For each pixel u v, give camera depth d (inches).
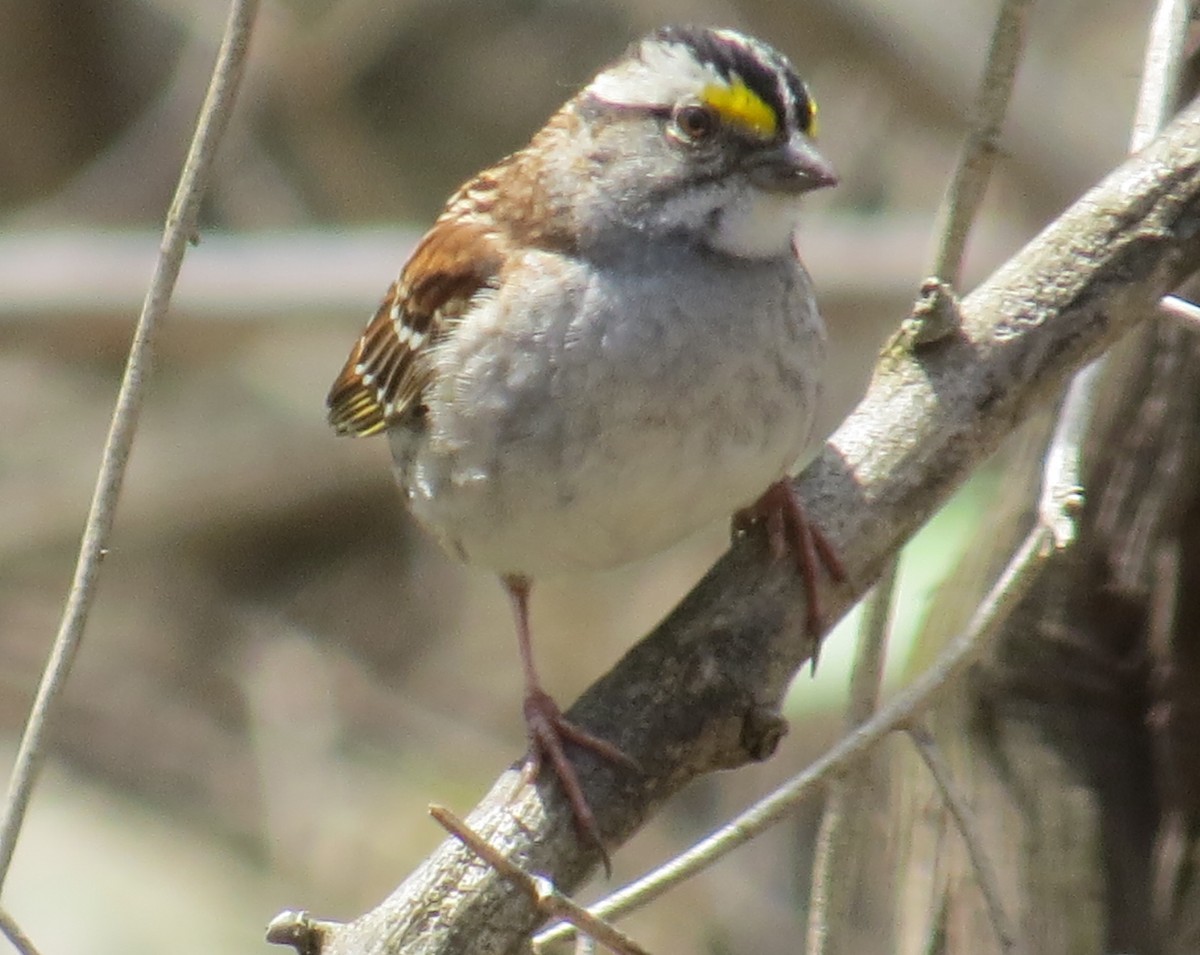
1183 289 306.8
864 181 562.9
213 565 627.8
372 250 546.0
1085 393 245.6
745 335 270.2
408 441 303.0
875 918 321.4
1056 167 531.5
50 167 661.9
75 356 657.0
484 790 547.2
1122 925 303.7
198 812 549.0
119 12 669.9
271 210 607.2
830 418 543.2
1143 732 317.7
